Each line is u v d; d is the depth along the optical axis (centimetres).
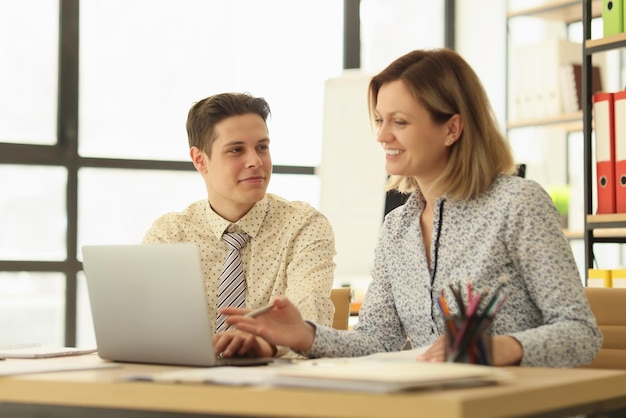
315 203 557
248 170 237
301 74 556
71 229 507
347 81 516
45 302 503
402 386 113
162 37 530
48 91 509
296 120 554
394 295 208
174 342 172
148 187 525
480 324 149
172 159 529
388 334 208
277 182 550
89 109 516
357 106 512
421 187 206
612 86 527
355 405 113
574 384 132
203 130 242
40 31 508
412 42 590
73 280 507
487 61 579
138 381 134
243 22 545
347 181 511
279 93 551
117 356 184
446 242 198
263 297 239
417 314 201
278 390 119
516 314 189
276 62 551
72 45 510
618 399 146
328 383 118
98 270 183
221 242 244
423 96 196
